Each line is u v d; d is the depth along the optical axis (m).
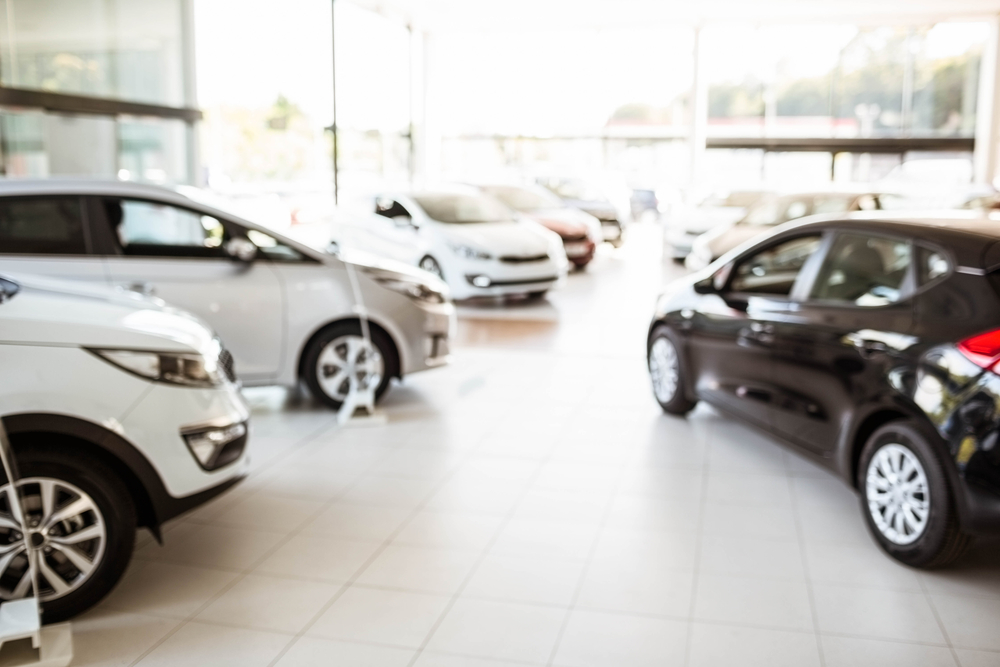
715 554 3.87
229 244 5.48
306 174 17.61
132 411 3.29
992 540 4.02
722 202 16.14
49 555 3.23
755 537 4.05
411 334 6.15
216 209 5.63
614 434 5.64
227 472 3.60
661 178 22.17
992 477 3.25
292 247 5.84
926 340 3.60
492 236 11.10
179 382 3.43
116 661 3.04
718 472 4.92
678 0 18.78
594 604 3.43
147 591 3.55
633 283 13.36
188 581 3.63
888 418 3.95
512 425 5.84
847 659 3.04
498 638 3.19
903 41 20.55
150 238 5.47
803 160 21.41
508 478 4.84
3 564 3.10
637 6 19.50
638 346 8.61
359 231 12.18
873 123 20.95
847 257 4.36
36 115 11.05
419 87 22.83
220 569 3.74
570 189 18.83
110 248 5.36
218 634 3.22
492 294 10.90
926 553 3.56
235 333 5.65
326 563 3.80
